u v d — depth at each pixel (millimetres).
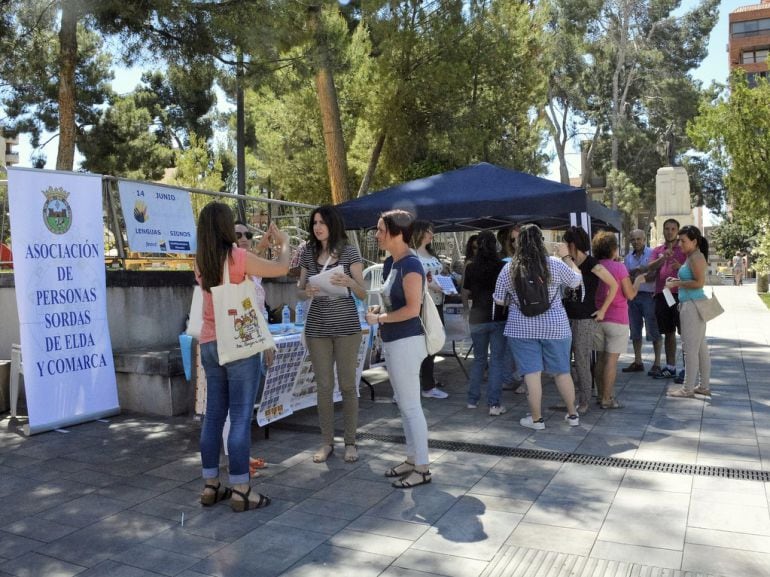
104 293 6371
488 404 6441
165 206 7816
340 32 12750
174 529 3828
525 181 7566
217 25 9703
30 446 5512
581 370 6344
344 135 19344
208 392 4156
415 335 4414
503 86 17906
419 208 7539
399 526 3789
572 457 5000
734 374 8188
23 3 9789
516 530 3691
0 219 7762
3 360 7051
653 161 41844
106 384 6371
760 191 19344
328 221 4938
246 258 3979
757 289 26625
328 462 5020
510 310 5812
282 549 3533
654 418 6105
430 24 16375
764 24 85062
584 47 37469
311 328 5004
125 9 9094
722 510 3902
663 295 7824
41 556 3508
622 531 3645
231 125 30141
